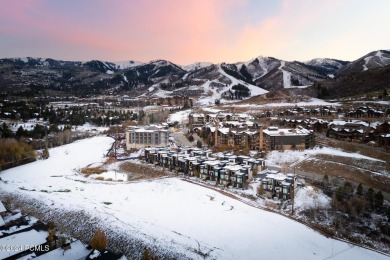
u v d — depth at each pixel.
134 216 92.81
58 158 164.75
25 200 105.62
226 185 116.25
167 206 99.62
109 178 131.88
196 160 132.50
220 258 73.38
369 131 162.12
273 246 78.00
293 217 91.81
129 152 174.25
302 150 151.12
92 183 123.75
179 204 100.88
